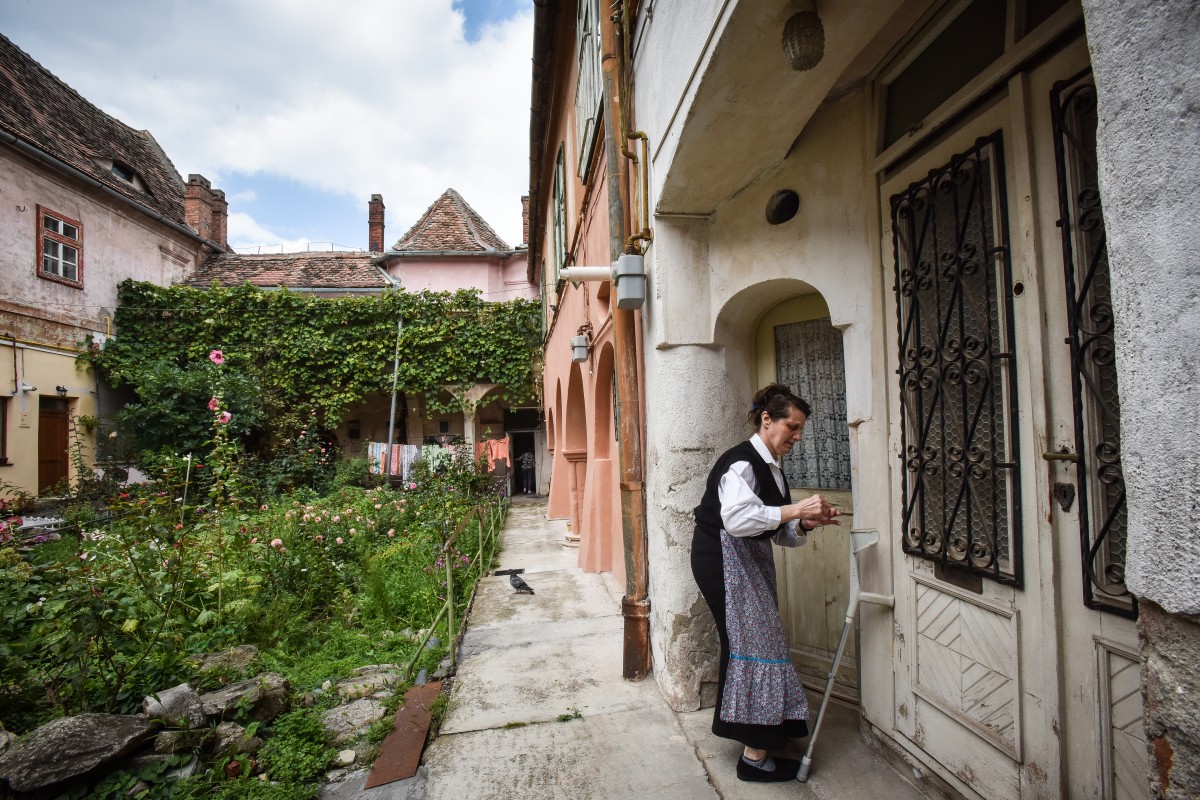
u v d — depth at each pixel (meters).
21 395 12.04
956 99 2.04
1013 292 1.87
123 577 3.74
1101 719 1.60
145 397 13.07
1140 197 0.95
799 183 2.78
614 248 3.78
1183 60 0.87
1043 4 1.74
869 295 2.56
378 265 20.16
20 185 12.37
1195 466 0.86
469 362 16.55
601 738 2.88
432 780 2.58
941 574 2.18
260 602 4.64
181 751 2.68
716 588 2.51
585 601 5.36
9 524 4.92
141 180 17.11
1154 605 0.96
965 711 2.07
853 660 3.04
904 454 2.37
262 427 14.11
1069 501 1.69
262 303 15.95
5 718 2.85
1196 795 0.88
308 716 3.10
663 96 2.93
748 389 3.44
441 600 5.22
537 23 6.75
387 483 13.44
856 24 2.03
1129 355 0.98
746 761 2.48
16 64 15.17
